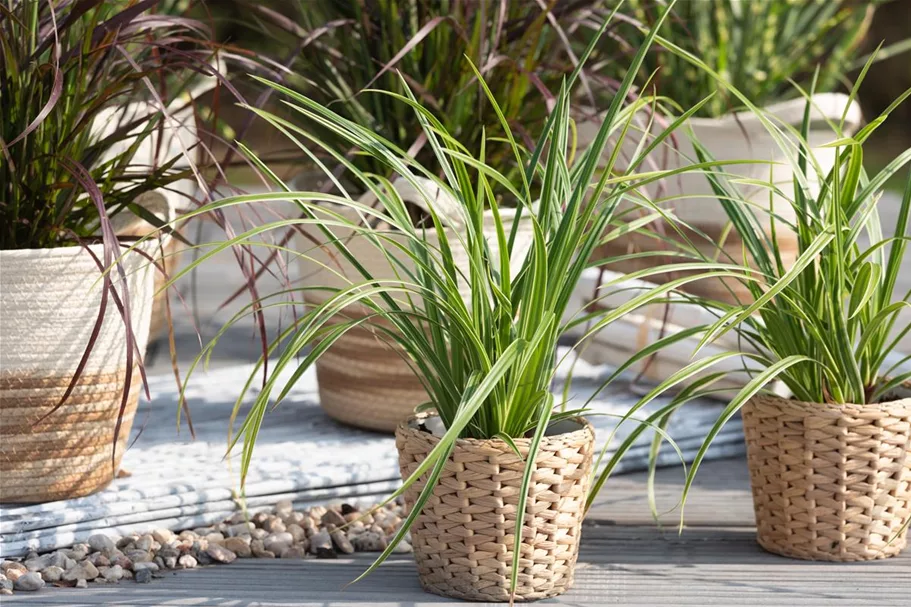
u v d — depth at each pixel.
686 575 2.35
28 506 2.40
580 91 2.74
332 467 2.54
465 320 2.22
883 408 2.34
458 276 2.58
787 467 2.37
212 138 2.41
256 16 2.72
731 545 2.43
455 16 2.59
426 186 2.56
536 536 2.26
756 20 3.10
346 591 2.30
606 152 2.97
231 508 2.47
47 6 2.41
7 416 2.37
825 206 2.39
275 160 2.72
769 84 3.12
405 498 2.29
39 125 2.37
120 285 2.39
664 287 2.28
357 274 2.62
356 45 2.71
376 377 2.65
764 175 2.89
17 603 2.28
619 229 2.32
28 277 2.35
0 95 2.36
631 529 2.48
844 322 2.32
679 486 2.62
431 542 2.27
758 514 2.41
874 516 2.36
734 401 2.25
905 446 2.35
